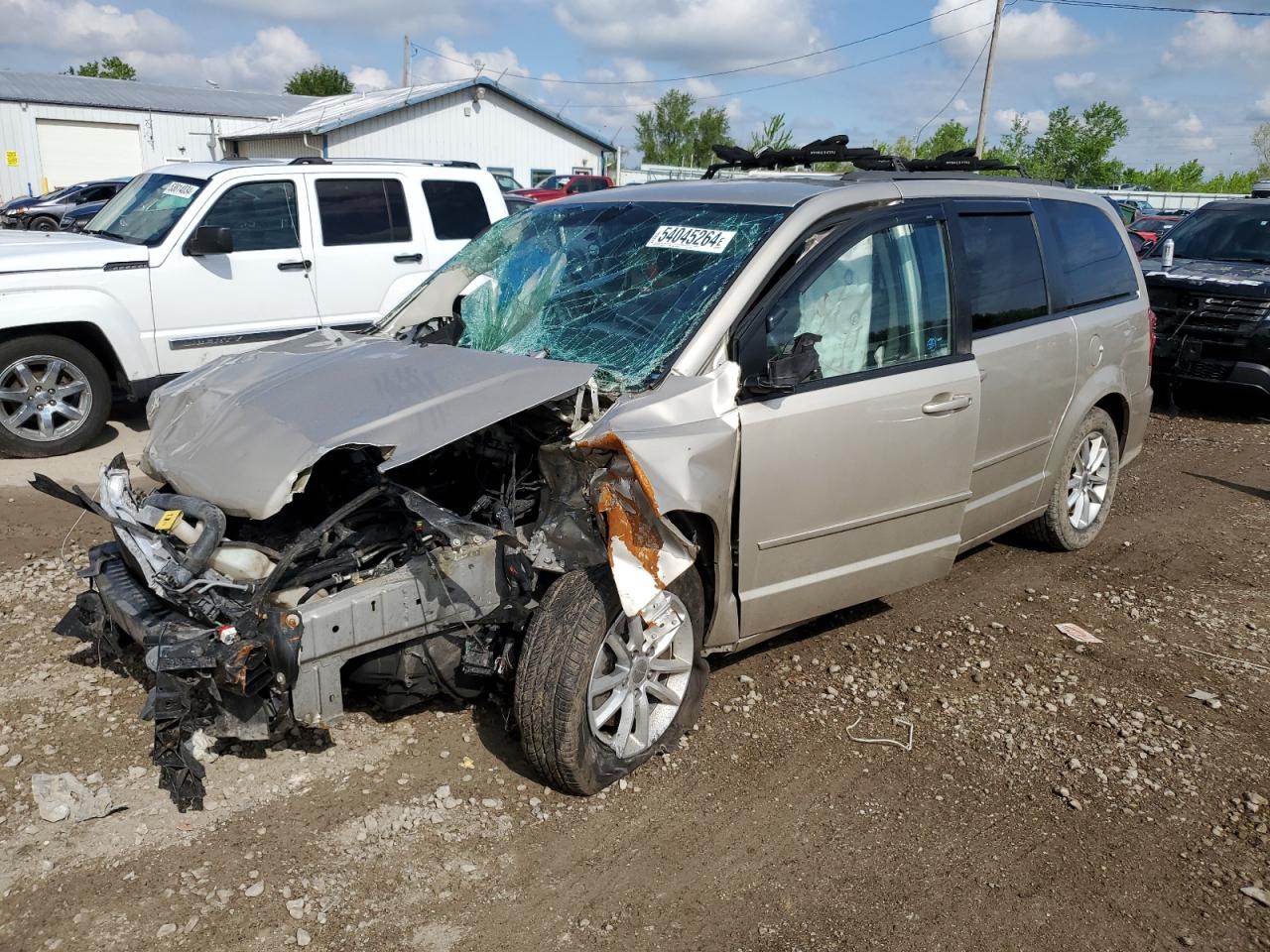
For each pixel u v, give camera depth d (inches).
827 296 152.5
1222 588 219.0
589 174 1328.7
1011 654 182.7
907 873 122.7
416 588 124.5
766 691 163.9
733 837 127.9
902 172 186.7
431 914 112.0
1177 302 382.9
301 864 118.4
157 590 121.6
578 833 126.9
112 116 1421.0
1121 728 157.6
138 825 124.0
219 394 147.6
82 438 295.6
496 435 143.4
